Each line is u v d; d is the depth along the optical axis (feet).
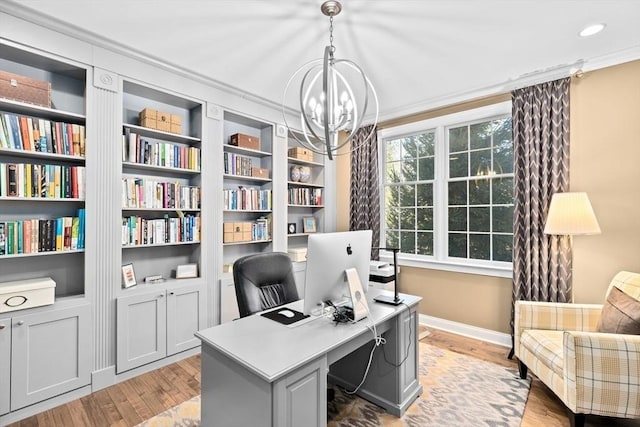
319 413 4.64
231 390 4.57
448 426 6.19
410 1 6.17
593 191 8.59
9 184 6.69
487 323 10.52
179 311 9.17
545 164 9.09
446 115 11.61
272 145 12.41
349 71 9.20
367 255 6.40
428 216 12.36
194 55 8.39
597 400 5.62
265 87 10.46
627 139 8.14
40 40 6.85
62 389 7.04
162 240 9.09
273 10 6.50
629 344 5.56
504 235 10.58
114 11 6.54
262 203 12.12
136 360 8.23
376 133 13.30
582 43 7.70
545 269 9.03
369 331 5.72
